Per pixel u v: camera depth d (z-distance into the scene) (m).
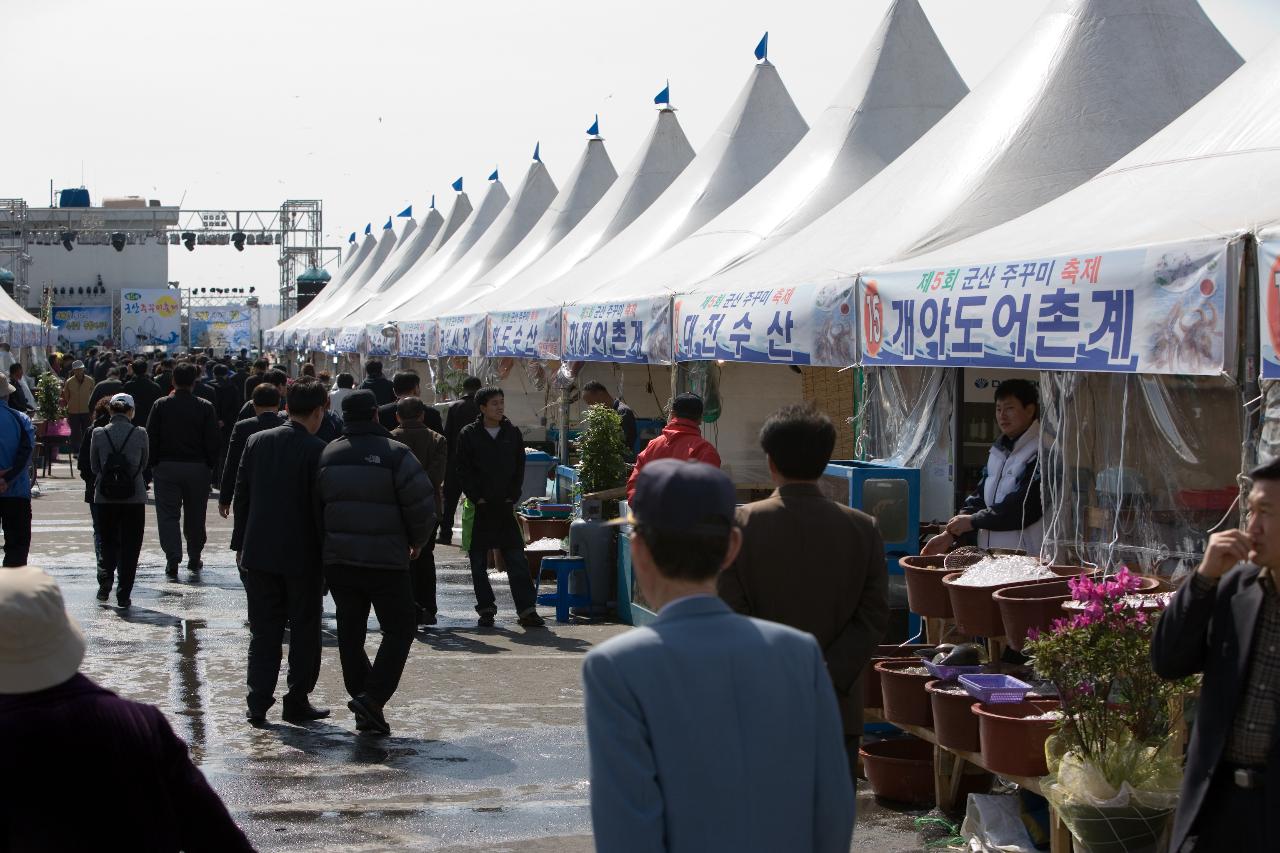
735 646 2.89
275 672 8.60
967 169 10.62
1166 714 5.53
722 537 3.00
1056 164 10.34
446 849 6.29
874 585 4.98
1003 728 5.93
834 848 2.93
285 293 60.88
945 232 9.78
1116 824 5.26
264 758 7.78
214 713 8.82
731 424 15.77
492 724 8.66
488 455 12.12
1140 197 7.60
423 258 39.34
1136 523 7.48
